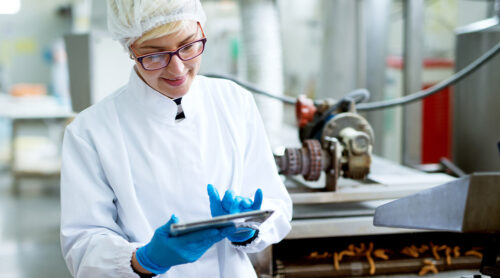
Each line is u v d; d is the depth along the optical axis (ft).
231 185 3.47
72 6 22.53
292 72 16.98
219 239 2.83
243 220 2.76
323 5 10.64
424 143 12.01
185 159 3.33
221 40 19.01
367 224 4.59
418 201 2.78
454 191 2.55
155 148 3.32
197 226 2.59
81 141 3.28
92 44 7.38
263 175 3.60
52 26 23.39
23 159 16.99
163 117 3.33
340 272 4.74
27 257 10.02
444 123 11.98
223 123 3.57
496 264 3.07
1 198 15.05
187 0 2.97
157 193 3.29
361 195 4.87
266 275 4.52
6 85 23.48
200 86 3.63
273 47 10.05
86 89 7.43
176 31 2.92
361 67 10.23
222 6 18.79
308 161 4.82
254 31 9.93
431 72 12.30
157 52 2.99
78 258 3.11
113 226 3.26
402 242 5.38
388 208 2.97
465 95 6.97
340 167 4.82
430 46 14.07
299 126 5.67
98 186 3.26
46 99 18.93
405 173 5.76
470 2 12.35
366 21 10.06
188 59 3.02
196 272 3.34
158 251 2.81
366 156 4.96
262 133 3.70
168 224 2.82
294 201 4.76
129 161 3.31
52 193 15.71
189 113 3.41
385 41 10.16
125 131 3.37
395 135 12.67
